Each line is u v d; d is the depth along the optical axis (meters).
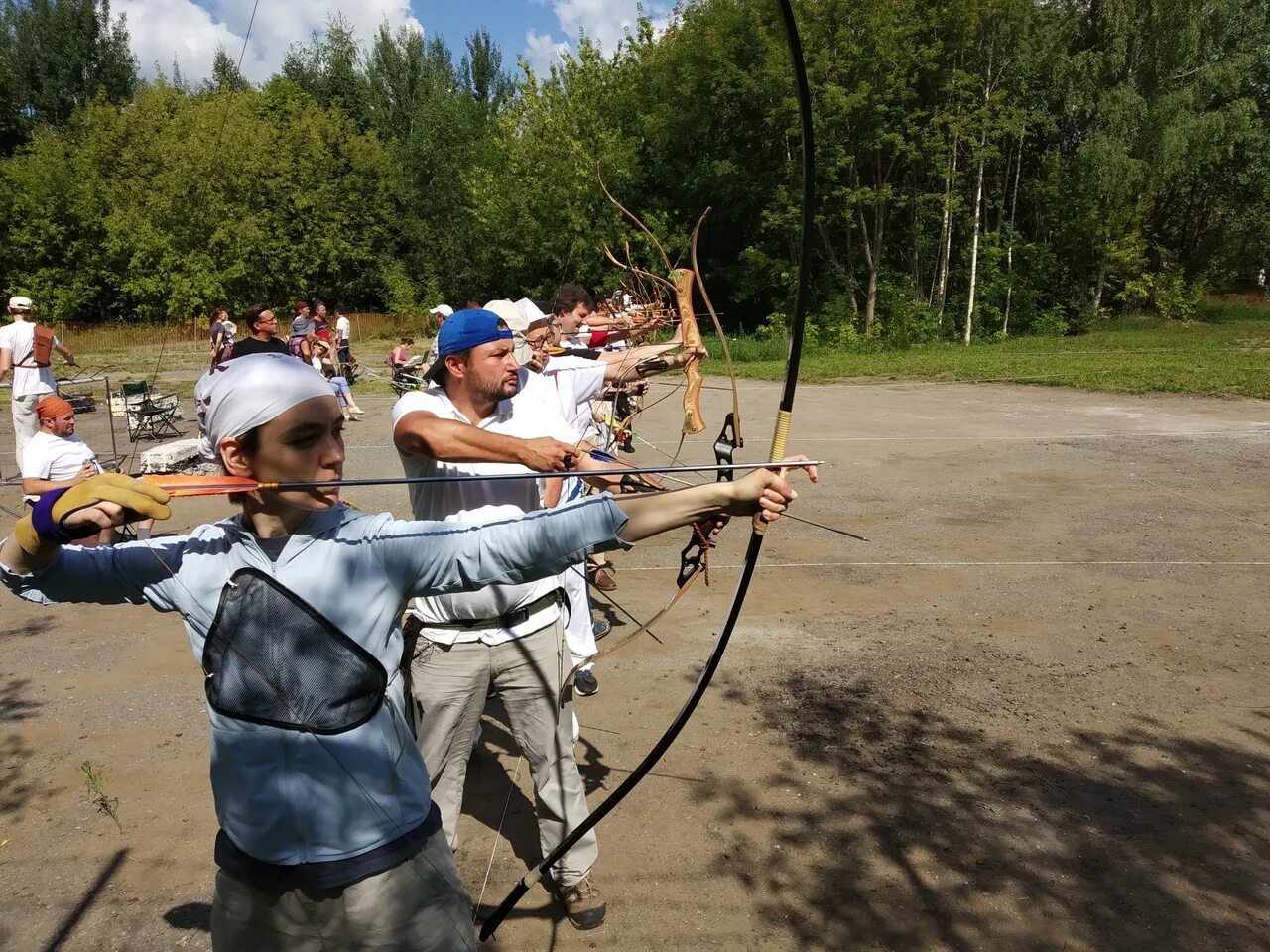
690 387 3.82
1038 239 30.77
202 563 1.78
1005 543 7.16
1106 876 3.25
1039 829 3.52
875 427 12.34
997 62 27.05
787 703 4.58
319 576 1.75
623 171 24.08
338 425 1.79
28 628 5.75
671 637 5.45
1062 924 3.01
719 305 30.61
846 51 24.38
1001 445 10.91
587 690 4.69
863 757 4.06
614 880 3.28
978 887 3.20
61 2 43.91
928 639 5.36
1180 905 3.09
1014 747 4.14
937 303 29.27
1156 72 28.58
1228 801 3.69
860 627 5.56
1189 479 9.05
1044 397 15.25
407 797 1.80
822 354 25.16
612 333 5.84
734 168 25.89
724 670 4.96
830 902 3.14
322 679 1.73
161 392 17.14
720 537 7.53
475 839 3.55
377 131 43.97
